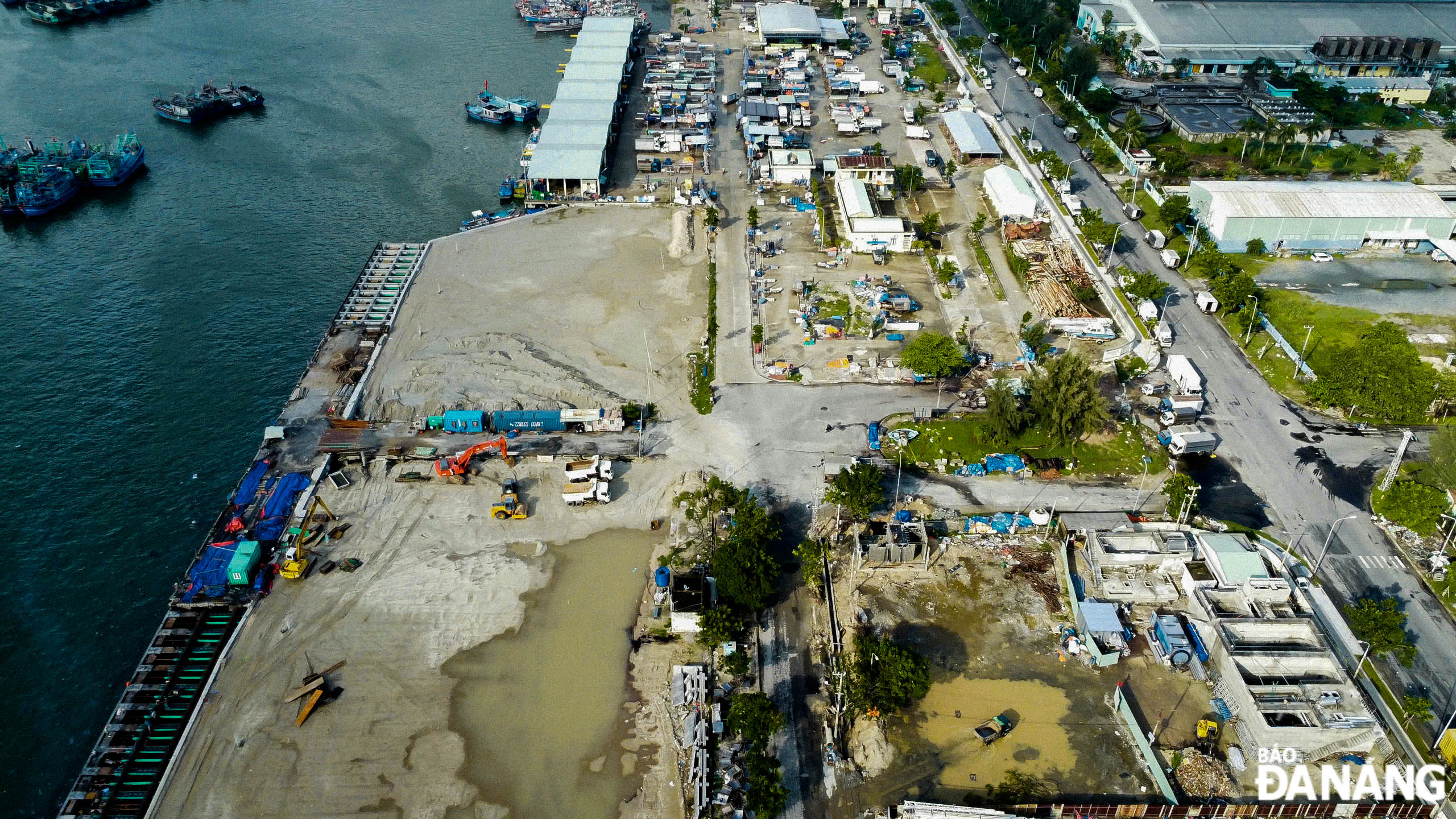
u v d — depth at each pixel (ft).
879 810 315.99
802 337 569.64
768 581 378.32
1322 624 381.19
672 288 621.72
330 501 441.68
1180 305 603.67
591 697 354.54
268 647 369.09
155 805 313.32
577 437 487.61
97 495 458.50
